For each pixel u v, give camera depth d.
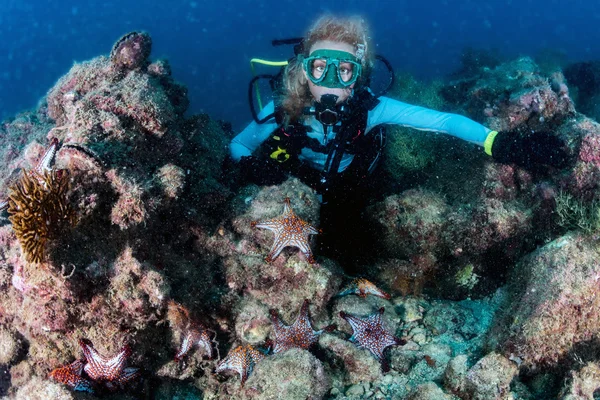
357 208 4.51
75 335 3.06
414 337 3.66
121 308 2.96
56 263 2.71
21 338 3.39
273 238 3.59
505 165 4.13
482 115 5.09
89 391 3.05
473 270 4.02
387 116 4.16
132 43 3.80
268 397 2.83
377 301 3.86
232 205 3.92
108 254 2.93
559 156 3.66
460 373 2.90
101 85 3.66
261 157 4.43
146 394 3.40
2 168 6.21
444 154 4.96
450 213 4.09
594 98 8.34
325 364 3.33
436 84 6.94
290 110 4.00
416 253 4.11
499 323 3.27
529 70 5.40
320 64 3.79
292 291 3.55
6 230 3.23
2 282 3.21
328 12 3.81
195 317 3.38
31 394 2.79
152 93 3.45
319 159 4.37
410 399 2.89
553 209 3.88
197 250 3.70
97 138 3.11
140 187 2.93
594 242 3.16
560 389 2.73
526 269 3.43
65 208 2.76
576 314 2.90
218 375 3.47
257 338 3.44
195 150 4.21
